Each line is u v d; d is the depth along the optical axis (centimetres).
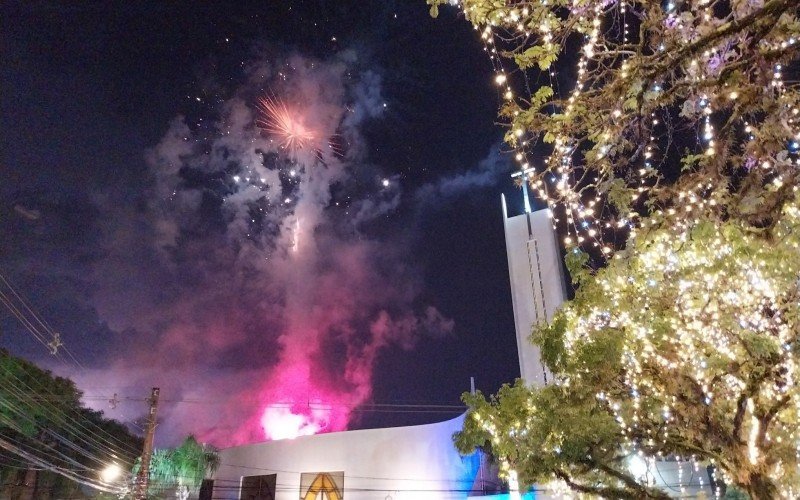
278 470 3644
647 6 482
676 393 928
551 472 1018
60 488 3105
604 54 509
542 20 515
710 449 962
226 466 3828
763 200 516
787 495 884
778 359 845
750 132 487
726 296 888
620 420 995
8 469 2791
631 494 970
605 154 541
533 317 3456
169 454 3581
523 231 3700
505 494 3103
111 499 3103
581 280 1094
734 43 457
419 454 3384
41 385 2608
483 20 523
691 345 907
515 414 1111
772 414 857
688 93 475
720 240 844
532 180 587
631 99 489
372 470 3434
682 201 565
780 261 798
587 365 976
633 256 938
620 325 1025
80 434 3097
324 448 3578
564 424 984
